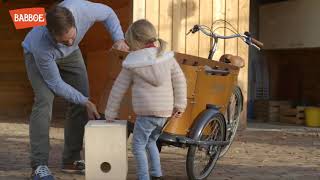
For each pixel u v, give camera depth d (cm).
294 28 1628
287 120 1571
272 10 1702
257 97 1730
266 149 1043
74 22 655
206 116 720
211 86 741
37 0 1598
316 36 1555
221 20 1221
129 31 636
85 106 724
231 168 852
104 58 918
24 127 1285
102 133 653
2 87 1575
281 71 1764
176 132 701
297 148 1065
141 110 635
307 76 1720
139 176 645
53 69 692
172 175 795
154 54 627
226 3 1311
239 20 1323
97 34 1426
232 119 916
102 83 924
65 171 793
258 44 898
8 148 988
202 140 723
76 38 701
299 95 1739
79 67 764
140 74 625
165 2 1253
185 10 1273
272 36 1705
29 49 700
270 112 1602
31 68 707
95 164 656
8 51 1584
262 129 1370
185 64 722
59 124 1350
